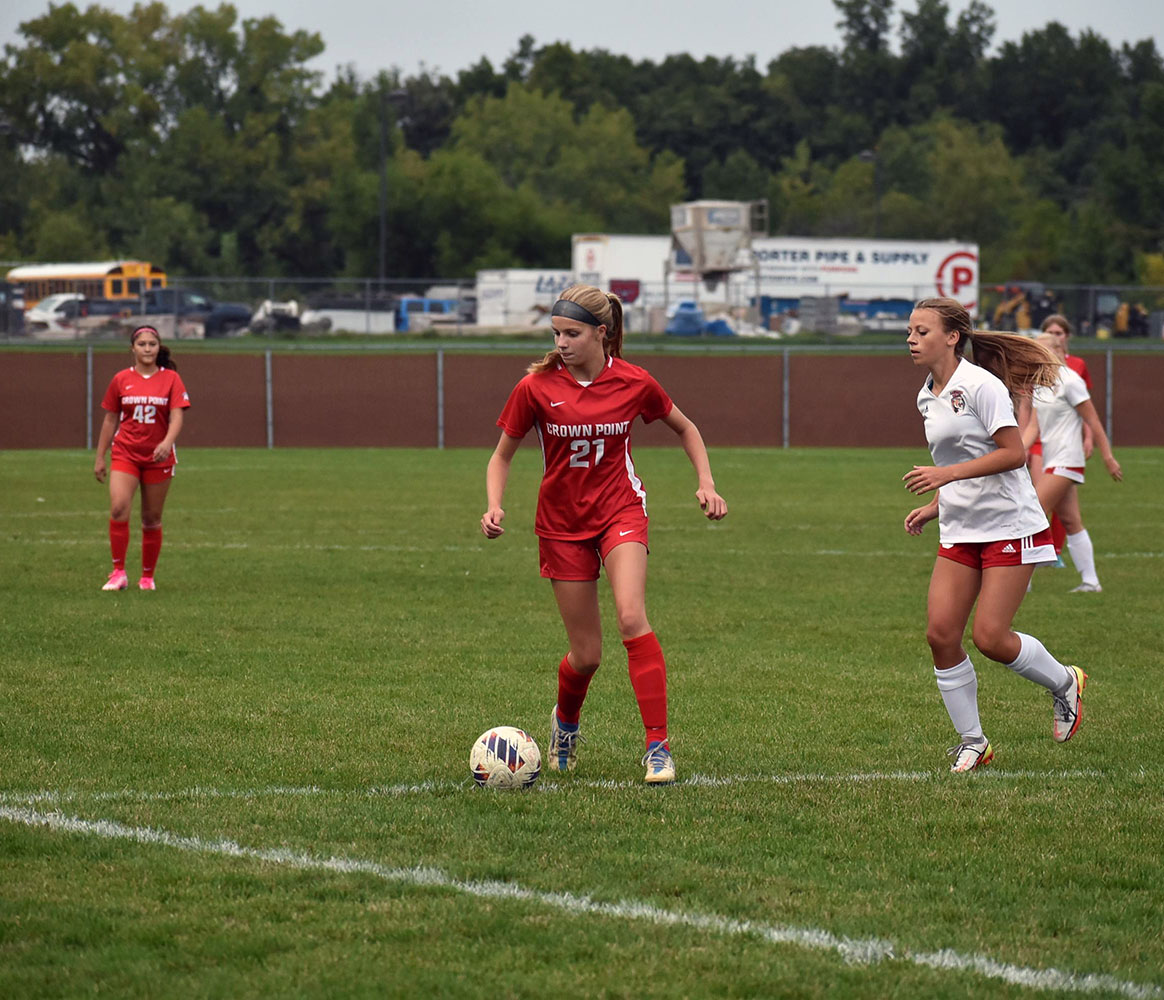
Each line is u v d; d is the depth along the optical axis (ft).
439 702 91.09
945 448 75.25
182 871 57.06
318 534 191.62
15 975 46.93
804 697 94.22
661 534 195.83
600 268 628.69
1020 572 74.23
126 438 139.03
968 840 62.49
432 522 207.62
